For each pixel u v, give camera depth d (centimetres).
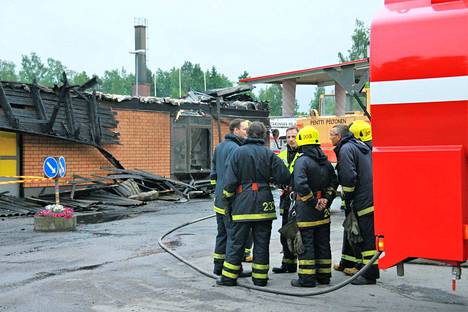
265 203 635
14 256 828
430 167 404
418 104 408
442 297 594
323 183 641
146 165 1823
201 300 591
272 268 745
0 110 1416
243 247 649
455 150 396
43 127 1492
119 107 1745
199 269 719
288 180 647
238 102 2164
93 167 1673
